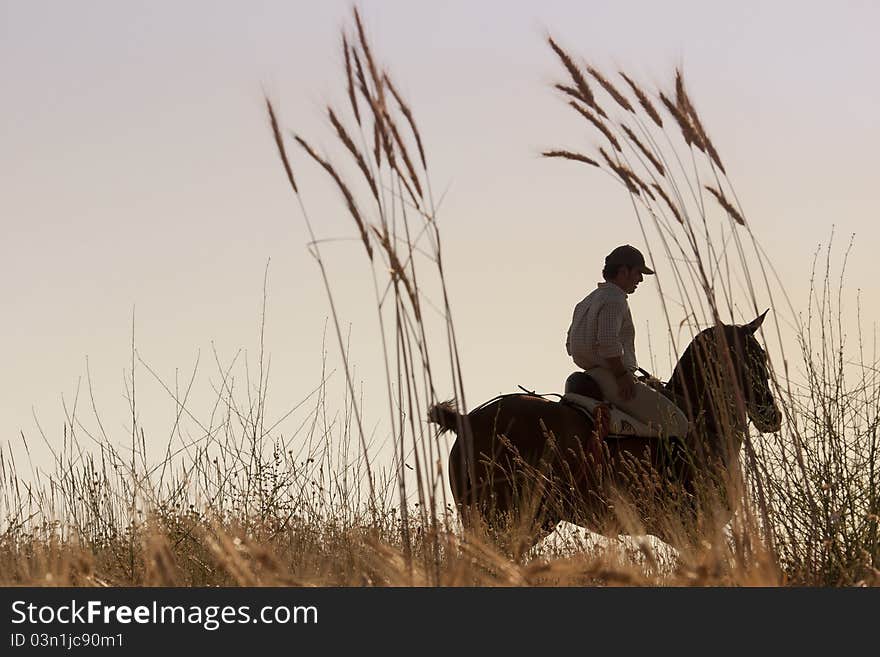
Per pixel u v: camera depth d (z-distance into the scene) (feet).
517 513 46.98
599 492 50.49
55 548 34.24
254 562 30.63
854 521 36.50
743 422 36.27
